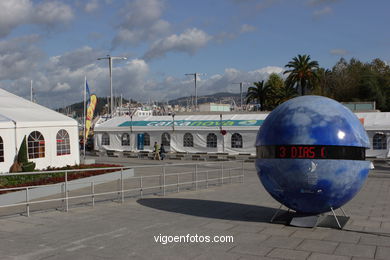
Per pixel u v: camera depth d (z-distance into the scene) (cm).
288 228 991
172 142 4162
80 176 2005
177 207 1309
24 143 2158
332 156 915
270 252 787
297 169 929
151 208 1286
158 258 751
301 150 925
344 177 927
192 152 4072
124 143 4438
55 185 1631
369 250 797
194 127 4050
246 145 3838
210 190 1802
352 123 959
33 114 2456
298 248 812
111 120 4706
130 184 2050
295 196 969
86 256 761
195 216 1152
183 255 768
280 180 963
